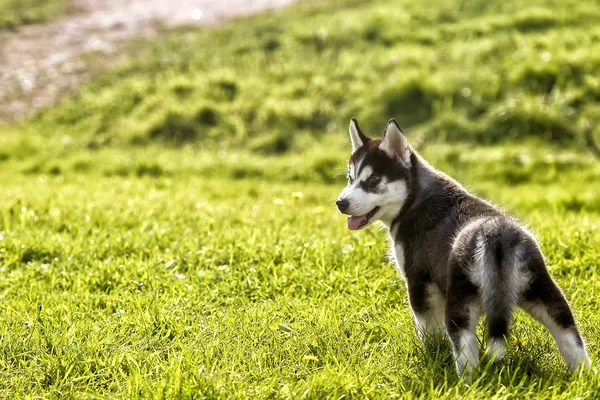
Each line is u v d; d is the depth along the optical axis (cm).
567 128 1803
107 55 2511
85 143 1994
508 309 515
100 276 817
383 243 899
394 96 1978
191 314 714
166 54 2444
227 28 2605
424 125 1884
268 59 2295
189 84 2173
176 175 1722
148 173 1744
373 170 650
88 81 2327
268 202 1339
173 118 2028
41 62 2481
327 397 521
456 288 534
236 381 546
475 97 1941
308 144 1892
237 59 2317
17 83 2345
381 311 705
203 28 2692
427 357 583
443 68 2091
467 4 2523
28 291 774
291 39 2375
